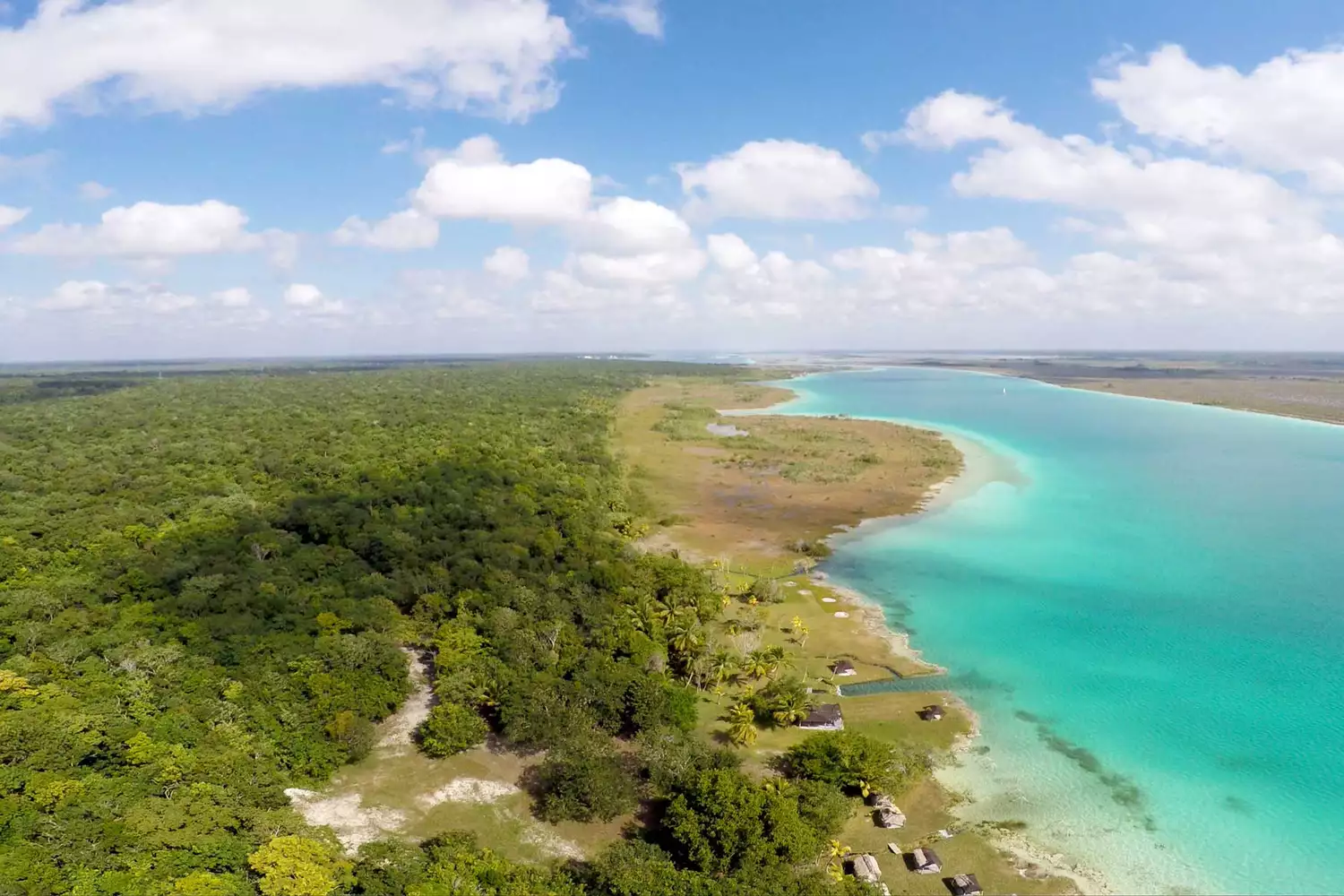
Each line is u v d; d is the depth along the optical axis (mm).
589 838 50406
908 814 52219
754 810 46531
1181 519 120812
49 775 45844
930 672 71812
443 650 67500
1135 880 46438
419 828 50969
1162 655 74938
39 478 121750
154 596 76750
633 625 73938
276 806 50219
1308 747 59750
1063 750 59750
